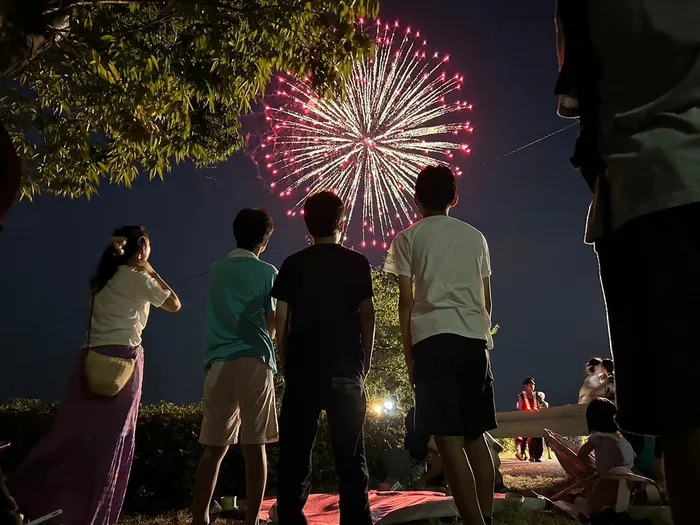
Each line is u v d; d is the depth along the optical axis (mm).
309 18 5512
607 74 1255
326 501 5719
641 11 1192
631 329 1104
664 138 1117
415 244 3707
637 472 5145
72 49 5086
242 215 4578
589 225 1266
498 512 4809
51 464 4133
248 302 4266
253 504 4074
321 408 3646
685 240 1057
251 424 4141
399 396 9055
